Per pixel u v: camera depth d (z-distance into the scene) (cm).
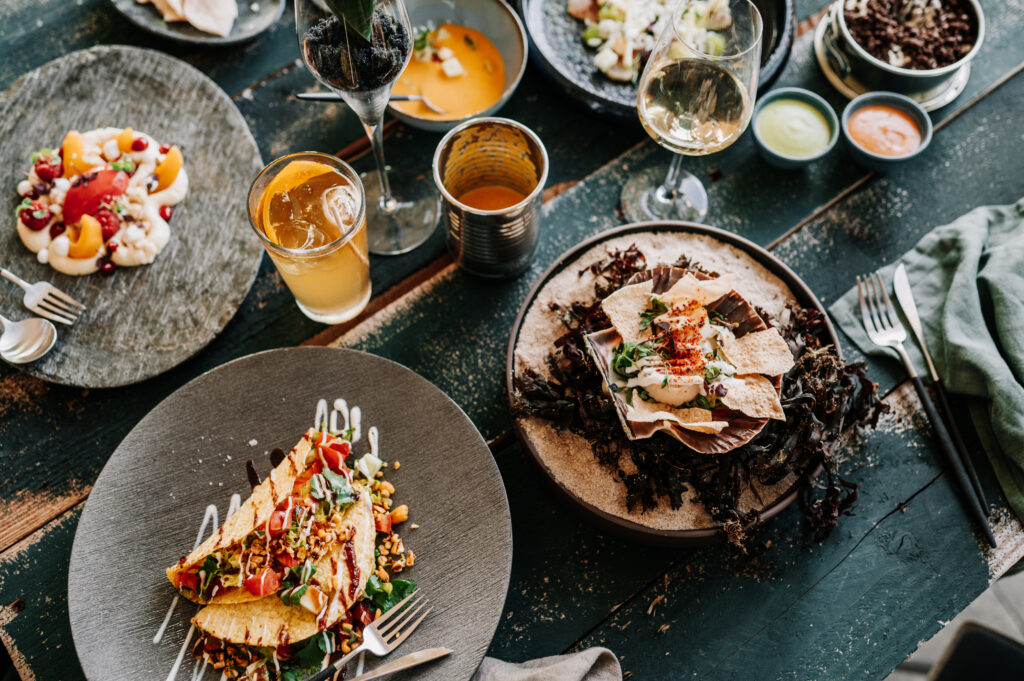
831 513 113
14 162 130
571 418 112
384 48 101
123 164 127
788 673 113
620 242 126
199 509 109
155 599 104
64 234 125
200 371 127
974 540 119
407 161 142
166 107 135
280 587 103
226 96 136
